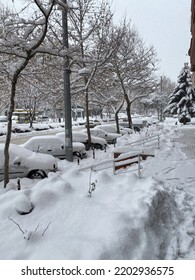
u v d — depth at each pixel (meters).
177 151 16.66
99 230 5.06
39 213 5.64
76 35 17.12
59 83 19.42
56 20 16.62
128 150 12.37
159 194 6.97
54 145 16.88
